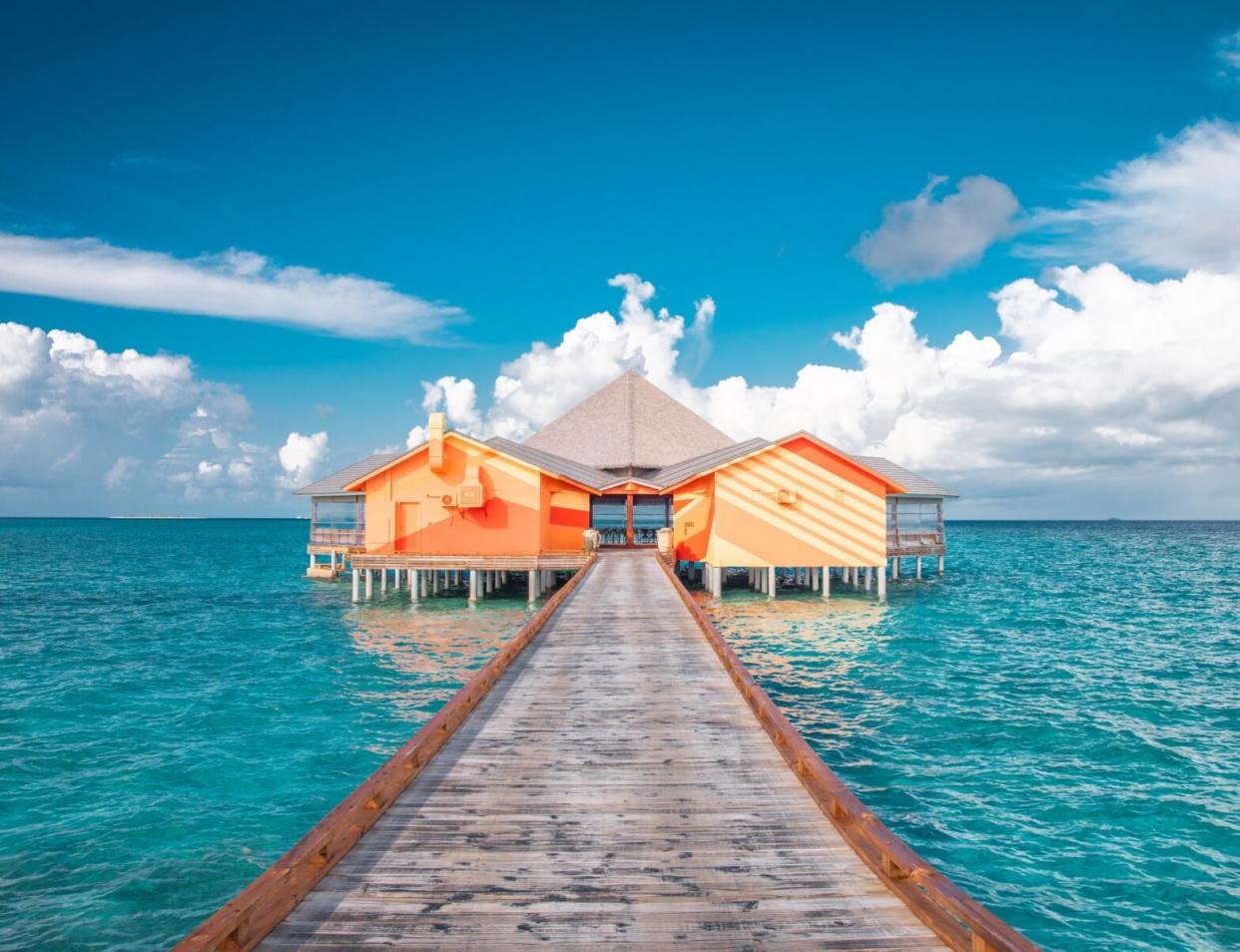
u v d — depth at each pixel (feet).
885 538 107.76
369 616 104.12
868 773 43.37
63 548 308.60
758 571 123.95
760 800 25.26
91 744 49.32
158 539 414.41
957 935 16.28
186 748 48.34
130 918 29.17
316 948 16.88
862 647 80.64
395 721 53.98
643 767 28.27
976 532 593.01
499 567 104.88
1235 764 44.93
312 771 44.21
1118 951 27.04
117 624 100.94
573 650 49.21
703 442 169.17
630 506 137.39
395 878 20.03
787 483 107.14
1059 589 141.59
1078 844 34.81
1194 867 32.73
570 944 17.10
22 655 79.71
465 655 77.51
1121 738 49.52
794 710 56.24
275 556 257.96
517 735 31.96
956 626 95.09
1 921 28.94
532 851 21.59
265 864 33.32
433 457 106.63
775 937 17.34
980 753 46.73
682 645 50.72
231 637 89.66
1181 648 81.82
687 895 19.20
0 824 37.19
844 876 20.18
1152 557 247.70
